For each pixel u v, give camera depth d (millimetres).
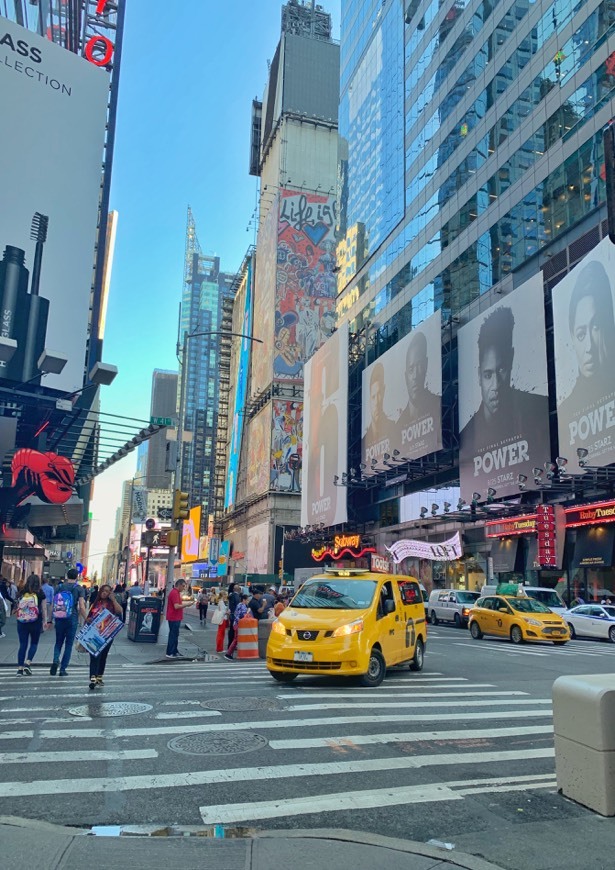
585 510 32406
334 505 57906
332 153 104500
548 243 35969
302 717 8234
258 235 111062
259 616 16719
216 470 132250
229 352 134875
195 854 3938
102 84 32406
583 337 30625
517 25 40688
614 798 4863
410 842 4203
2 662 13688
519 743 7152
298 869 3746
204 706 8891
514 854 4172
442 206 48625
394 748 6789
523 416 35219
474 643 21484
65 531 53438
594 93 33062
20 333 27797
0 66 29219
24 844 4020
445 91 49562
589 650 19719
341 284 69938
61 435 29609
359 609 11391
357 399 62938
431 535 48938
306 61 108500
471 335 40844
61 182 30203
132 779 5609
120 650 17188
